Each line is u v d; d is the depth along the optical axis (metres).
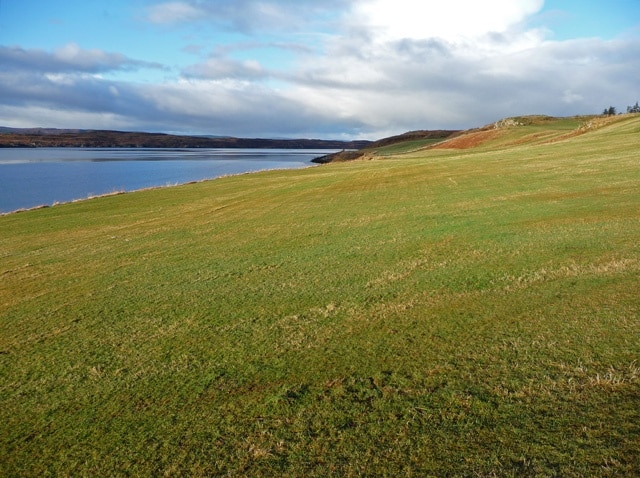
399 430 4.59
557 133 69.81
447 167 34.00
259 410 5.16
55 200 43.66
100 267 13.01
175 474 4.29
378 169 38.84
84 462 4.57
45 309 9.47
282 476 4.13
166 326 7.94
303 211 20.91
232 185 36.34
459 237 12.77
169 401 5.52
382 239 13.51
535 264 9.52
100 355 6.98
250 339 7.08
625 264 8.80
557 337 6.18
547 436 4.28
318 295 8.91
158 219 22.14
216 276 10.98
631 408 4.55
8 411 5.61
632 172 21.61
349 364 6.00
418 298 8.20
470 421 4.61
